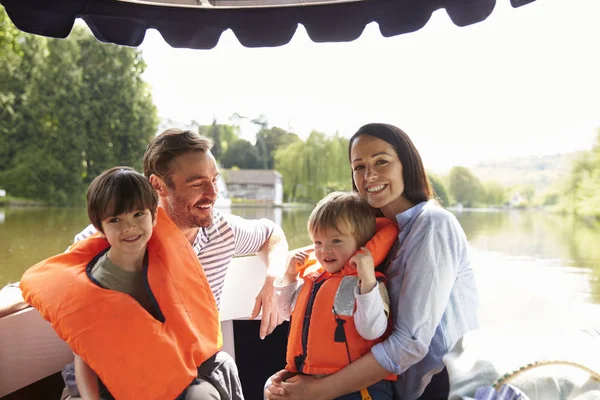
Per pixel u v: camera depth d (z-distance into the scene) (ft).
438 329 5.28
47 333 6.02
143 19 6.75
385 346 4.92
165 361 4.85
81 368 4.91
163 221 5.65
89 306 4.88
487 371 4.84
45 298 4.98
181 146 5.93
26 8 5.97
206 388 5.07
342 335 5.11
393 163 5.42
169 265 5.36
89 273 5.21
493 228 17.80
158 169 5.95
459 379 4.89
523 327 5.49
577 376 4.54
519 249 15.01
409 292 4.98
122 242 5.12
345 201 5.41
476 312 5.54
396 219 5.49
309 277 5.59
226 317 7.43
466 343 5.19
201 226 6.08
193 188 5.90
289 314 5.93
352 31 6.72
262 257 7.29
